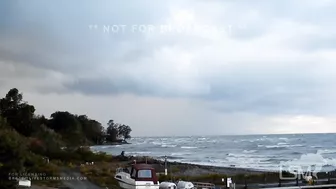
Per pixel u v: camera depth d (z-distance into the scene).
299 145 124.94
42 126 42.94
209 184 29.28
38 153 33.59
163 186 26.81
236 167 56.88
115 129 73.94
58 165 31.22
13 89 44.97
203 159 82.19
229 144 141.75
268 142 148.00
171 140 186.38
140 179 25.19
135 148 106.06
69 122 51.84
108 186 26.23
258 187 27.84
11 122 40.84
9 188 22.38
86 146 47.56
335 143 133.62
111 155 45.31
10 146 22.62
